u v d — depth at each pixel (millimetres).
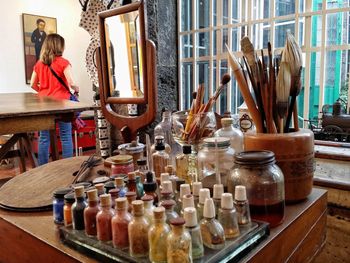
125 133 1229
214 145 851
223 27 2188
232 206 642
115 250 611
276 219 727
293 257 765
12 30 4566
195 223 573
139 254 590
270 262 673
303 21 1927
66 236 694
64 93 3211
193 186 714
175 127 1080
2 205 882
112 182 803
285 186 843
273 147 833
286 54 858
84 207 696
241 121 1222
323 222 945
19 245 781
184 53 2379
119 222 614
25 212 855
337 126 1595
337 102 1686
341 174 1278
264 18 2041
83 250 658
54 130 2346
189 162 918
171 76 2328
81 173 1114
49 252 692
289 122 897
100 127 2328
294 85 873
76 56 5332
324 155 1311
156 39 2158
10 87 4605
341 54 1856
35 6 4781
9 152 2691
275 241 687
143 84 1155
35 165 2674
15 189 1000
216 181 831
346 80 1865
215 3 2221
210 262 562
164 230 567
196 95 1050
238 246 613
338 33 1852
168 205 621
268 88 865
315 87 1954
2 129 2033
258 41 2082
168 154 1058
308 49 1932
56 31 5043
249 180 721
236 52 2152
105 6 2154
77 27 5297
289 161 833
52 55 3172
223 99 2254
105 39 1252
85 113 4613
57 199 775
